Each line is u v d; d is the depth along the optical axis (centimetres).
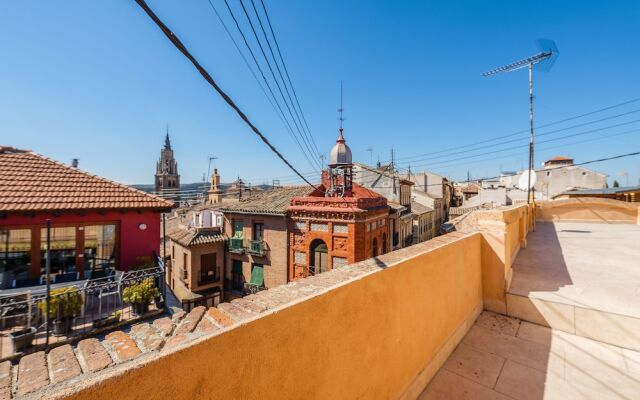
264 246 1839
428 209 3216
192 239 1878
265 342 145
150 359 106
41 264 771
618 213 1185
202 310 204
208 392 121
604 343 368
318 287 203
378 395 237
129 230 915
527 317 440
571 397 280
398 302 265
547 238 869
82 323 603
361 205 1566
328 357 186
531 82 1216
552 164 3944
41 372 152
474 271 457
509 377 315
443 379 317
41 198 785
